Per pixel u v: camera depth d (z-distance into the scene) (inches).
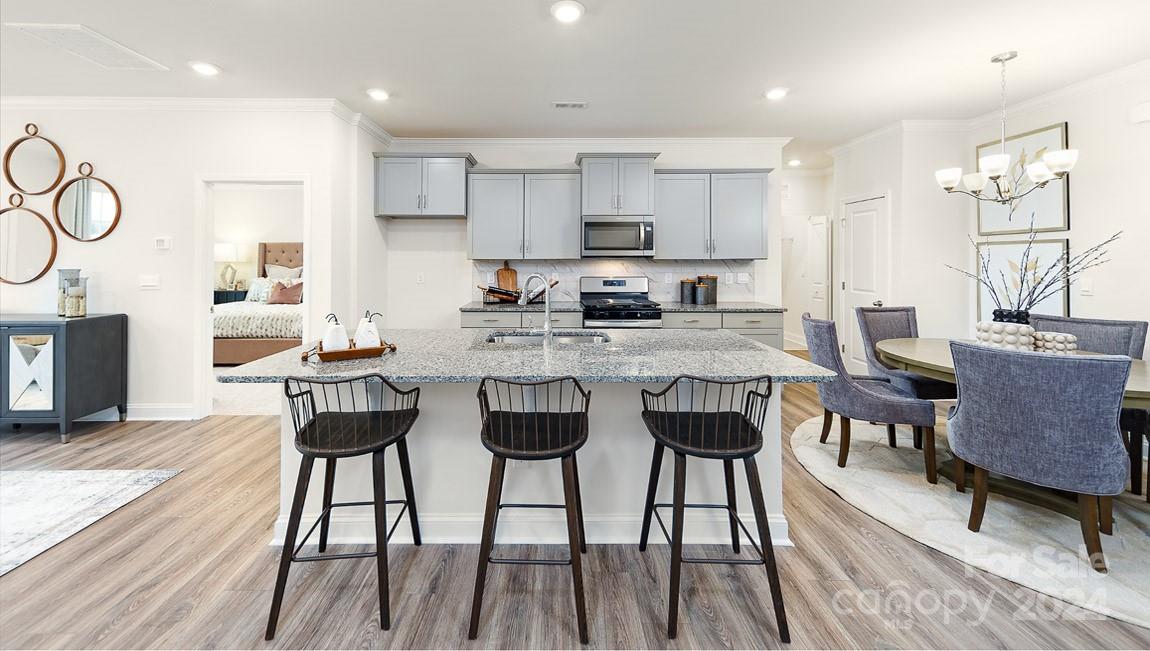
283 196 298.0
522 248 183.6
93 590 71.6
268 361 79.9
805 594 71.9
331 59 122.4
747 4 98.2
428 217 188.5
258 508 96.9
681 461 64.6
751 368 73.8
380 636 63.5
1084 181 137.3
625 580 75.2
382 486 65.3
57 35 110.2
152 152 150.4
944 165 173.2
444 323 195.6
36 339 130.8
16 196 148.6
